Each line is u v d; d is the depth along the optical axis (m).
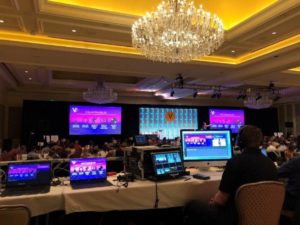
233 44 5.57
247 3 4.42
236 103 14.96
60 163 2.80
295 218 2.43
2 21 4.45
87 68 7.02
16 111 11.12
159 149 2.70
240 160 2.00
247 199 1.84
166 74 8.01
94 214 2.83
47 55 5.82
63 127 11.39
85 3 4.30
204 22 3.98
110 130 12.18
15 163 2.43
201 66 6.98
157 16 3.89
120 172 3.06
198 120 14.01
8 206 1.72
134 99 13.03
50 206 2.13
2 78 8.52
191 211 2.45
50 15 4.17
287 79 8.98
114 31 4.81
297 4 3.82
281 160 3.89
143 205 2.37
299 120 14.05
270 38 5.23
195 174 2.79
